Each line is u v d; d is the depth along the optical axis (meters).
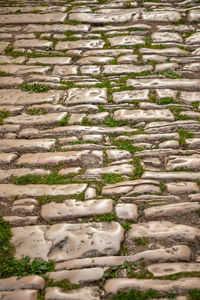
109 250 3.14
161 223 3.39
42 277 2.95
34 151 4.54
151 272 2.93
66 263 3.05
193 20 7.76
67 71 6.36
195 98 5.38
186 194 3.70
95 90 5.75
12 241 3.30
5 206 3.71
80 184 3.94
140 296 2.75
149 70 6.21
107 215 3.50
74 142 4.64
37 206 3.70
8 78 6.25
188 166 4.07
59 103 5.50
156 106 5.25
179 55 6.61
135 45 7.04
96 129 4.86
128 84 5.85
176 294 2.74
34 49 7.18
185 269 2.93
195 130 4.69
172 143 4.46
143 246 3.16
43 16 8.51
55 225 3.44
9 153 4.50
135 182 3.88
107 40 7.33
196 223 3.36
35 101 5.58
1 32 7.93
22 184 4.00
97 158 4.33
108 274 2.93
